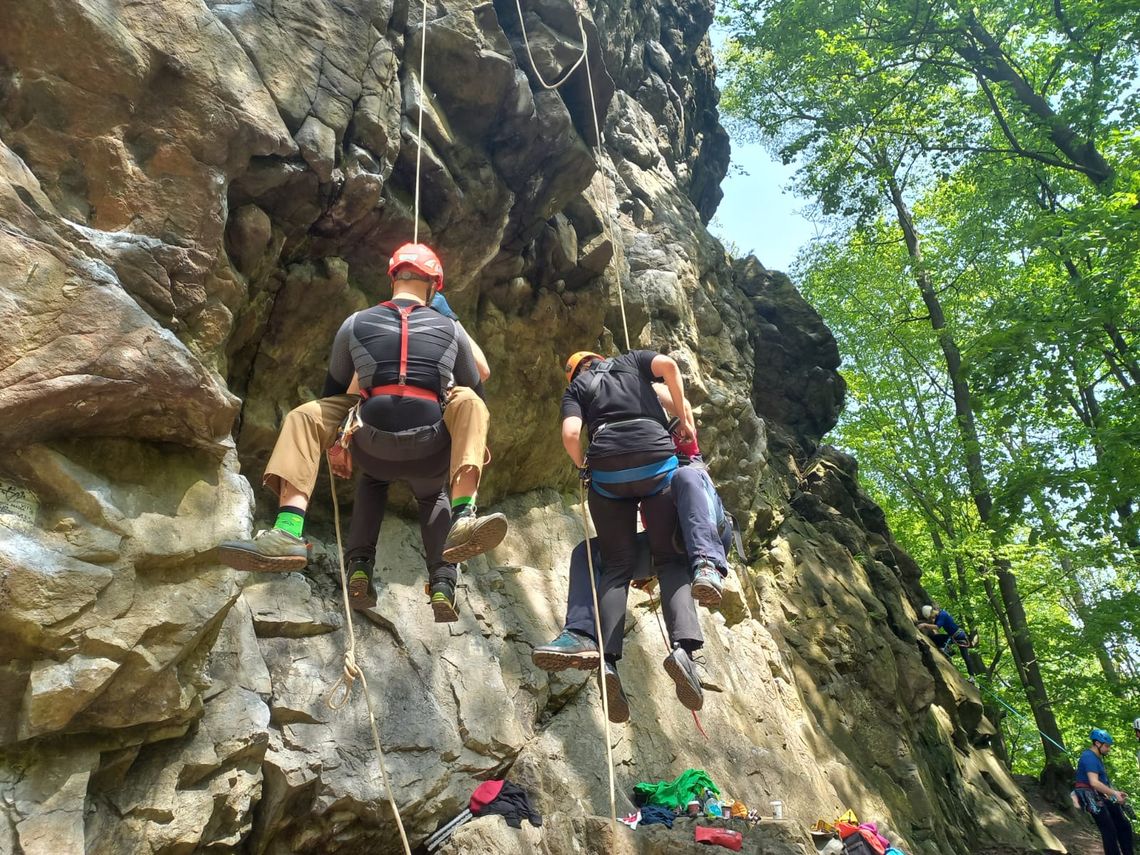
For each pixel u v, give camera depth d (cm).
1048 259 1923
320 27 612
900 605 1541
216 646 559
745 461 1240
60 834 424
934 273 2256
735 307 1448
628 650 902
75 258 445
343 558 378
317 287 668
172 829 484
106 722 453
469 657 732
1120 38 1645
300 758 585
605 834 636
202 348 539
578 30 782
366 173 625
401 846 623
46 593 414
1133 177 1450
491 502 916
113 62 497
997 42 1833
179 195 520
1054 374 1578
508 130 729
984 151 1895
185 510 485
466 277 762
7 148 442
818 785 1000
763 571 1310
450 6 688
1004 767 1680
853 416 2548
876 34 1925
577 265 891
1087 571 1969
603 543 440
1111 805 1159
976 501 2061
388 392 351
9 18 475
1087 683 1800
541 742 752
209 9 558
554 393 925
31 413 420
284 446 355
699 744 884
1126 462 1475
